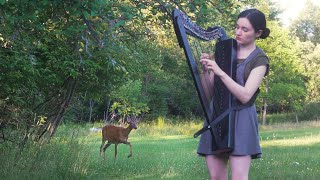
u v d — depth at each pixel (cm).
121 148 1734
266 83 3512
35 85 959
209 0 745
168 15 750
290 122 3931
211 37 354
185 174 948
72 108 1298
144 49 1151
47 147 931
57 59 948
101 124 2827
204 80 346
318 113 4128
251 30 343
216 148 343
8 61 799
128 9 625
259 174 894
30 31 817
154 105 3847
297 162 1095
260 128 3356
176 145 1903
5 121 952
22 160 861
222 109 342
